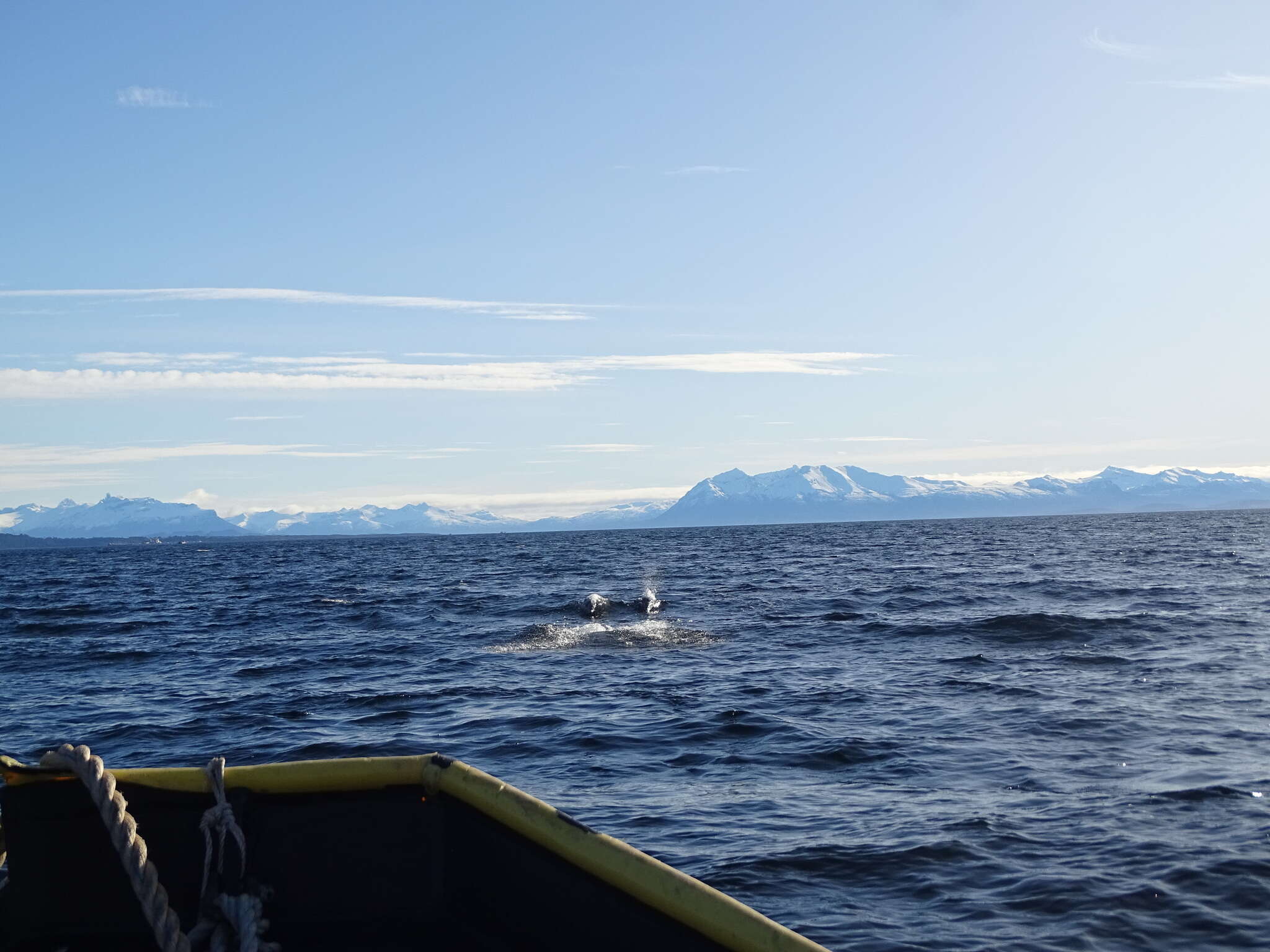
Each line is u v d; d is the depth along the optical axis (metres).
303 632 29.91
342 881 4.13
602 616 31.02
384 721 15.83
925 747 12.70
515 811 3.84
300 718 16.31
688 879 3.55
